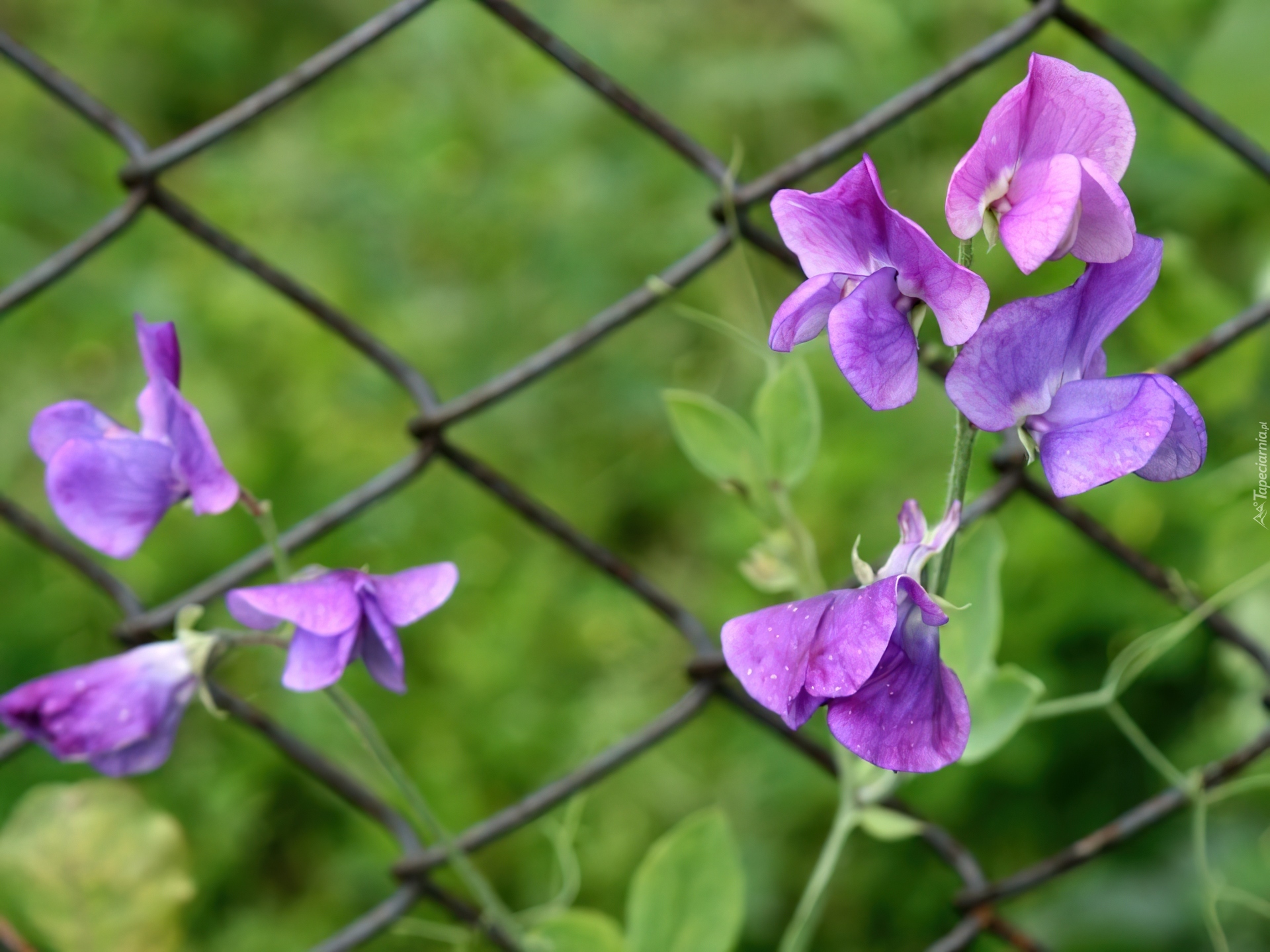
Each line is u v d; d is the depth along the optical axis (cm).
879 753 73
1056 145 73
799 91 150
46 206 172
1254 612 108
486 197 163
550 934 85
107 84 208
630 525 148
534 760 126
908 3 133
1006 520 118
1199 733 114
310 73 85
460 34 167
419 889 86
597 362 155
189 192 184
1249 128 105
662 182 159
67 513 78
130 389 153
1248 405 107
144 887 84
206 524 134
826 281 73
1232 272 120
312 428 143
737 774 125
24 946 83
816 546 124
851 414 131
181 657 79
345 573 77
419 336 155
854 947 117
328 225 166
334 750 123
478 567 139
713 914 84
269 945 114
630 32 173
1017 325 73
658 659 135
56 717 79
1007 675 83
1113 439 73
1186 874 110
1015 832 116
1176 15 117
